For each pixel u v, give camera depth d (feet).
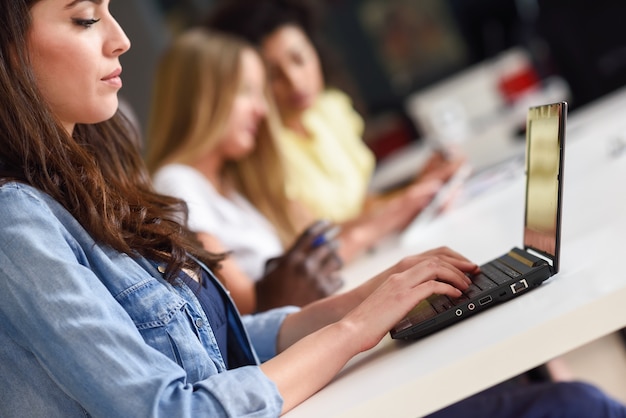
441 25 22.16
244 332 4.83
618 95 13.82
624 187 6.45
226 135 9.71
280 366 3.92
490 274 4.56
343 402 3.57
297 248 7.23
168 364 3.71
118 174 5.30
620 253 4.29
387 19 22.72
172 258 4.36
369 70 22.62
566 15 16.21
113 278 4.09
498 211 7.49
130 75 17.01
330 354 3.97
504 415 5.13
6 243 3.75
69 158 4.29
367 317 4.09
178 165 9.37
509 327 3.64
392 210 9.66
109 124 5.42
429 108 16.12
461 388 3.46
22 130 4.13
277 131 10.38
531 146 4.90
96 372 3.58
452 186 9.46
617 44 15.97
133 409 3.51
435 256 4.79
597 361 6.79
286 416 3.74
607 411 5.16
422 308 4.50
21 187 3.96
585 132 10.73
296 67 12.73
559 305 3.66
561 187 4.26
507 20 20.97
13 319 3.71
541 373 6.78
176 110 9.77
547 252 4.43
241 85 9.82
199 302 4.47
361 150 14.49
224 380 3.73
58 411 3.88
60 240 3.86
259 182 10.27
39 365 3.89
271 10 12.78
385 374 3.76
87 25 4.30
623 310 3.48
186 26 19.03
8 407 3.92
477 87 16.26
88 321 3.63
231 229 9.11
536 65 17.15
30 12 4.16
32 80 4.16
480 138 13.67
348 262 9.18
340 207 12.54
